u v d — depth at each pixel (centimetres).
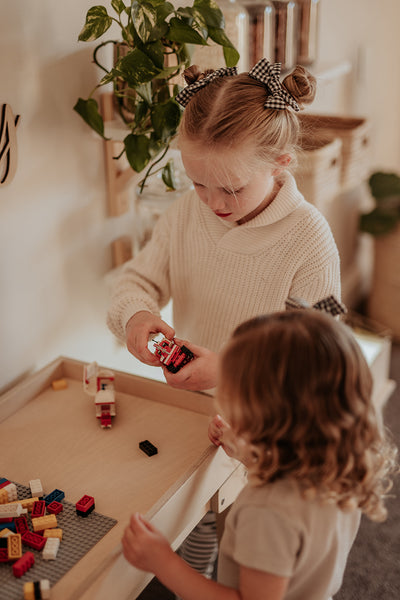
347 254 272
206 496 109
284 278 117
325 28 221
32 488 102
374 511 84
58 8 123
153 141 125
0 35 113
